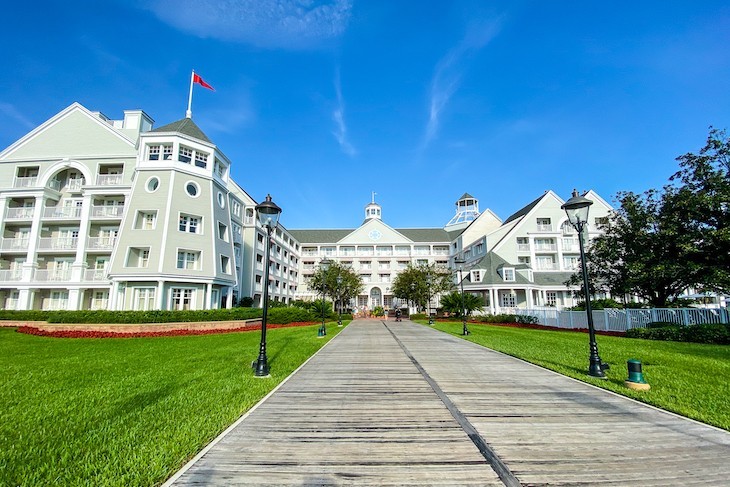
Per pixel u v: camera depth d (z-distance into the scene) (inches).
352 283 1462.8
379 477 141.9
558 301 1424.7
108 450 167.6
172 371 346.6
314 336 691.4
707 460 157.6
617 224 814.5
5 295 1072.2
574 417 213.2
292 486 135.2
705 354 442.0
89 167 1110.4
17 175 1120.8
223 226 1138.7
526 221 1502.2
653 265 671.8
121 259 930.7
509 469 148.6
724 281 599.2
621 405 236.8
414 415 216.7
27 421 206.7
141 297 932.0
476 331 834.8
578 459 158.1
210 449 167.8
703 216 606.5
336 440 178.7
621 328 779.4
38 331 744.3
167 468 148.7
